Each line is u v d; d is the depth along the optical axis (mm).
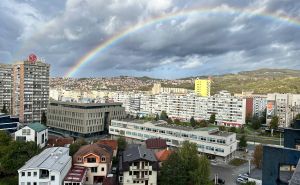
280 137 187375
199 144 144750
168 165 92688
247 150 164000
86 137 196875
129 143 169375
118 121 187625
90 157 101438
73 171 96125
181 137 153750
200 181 87375
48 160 92875
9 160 95875
